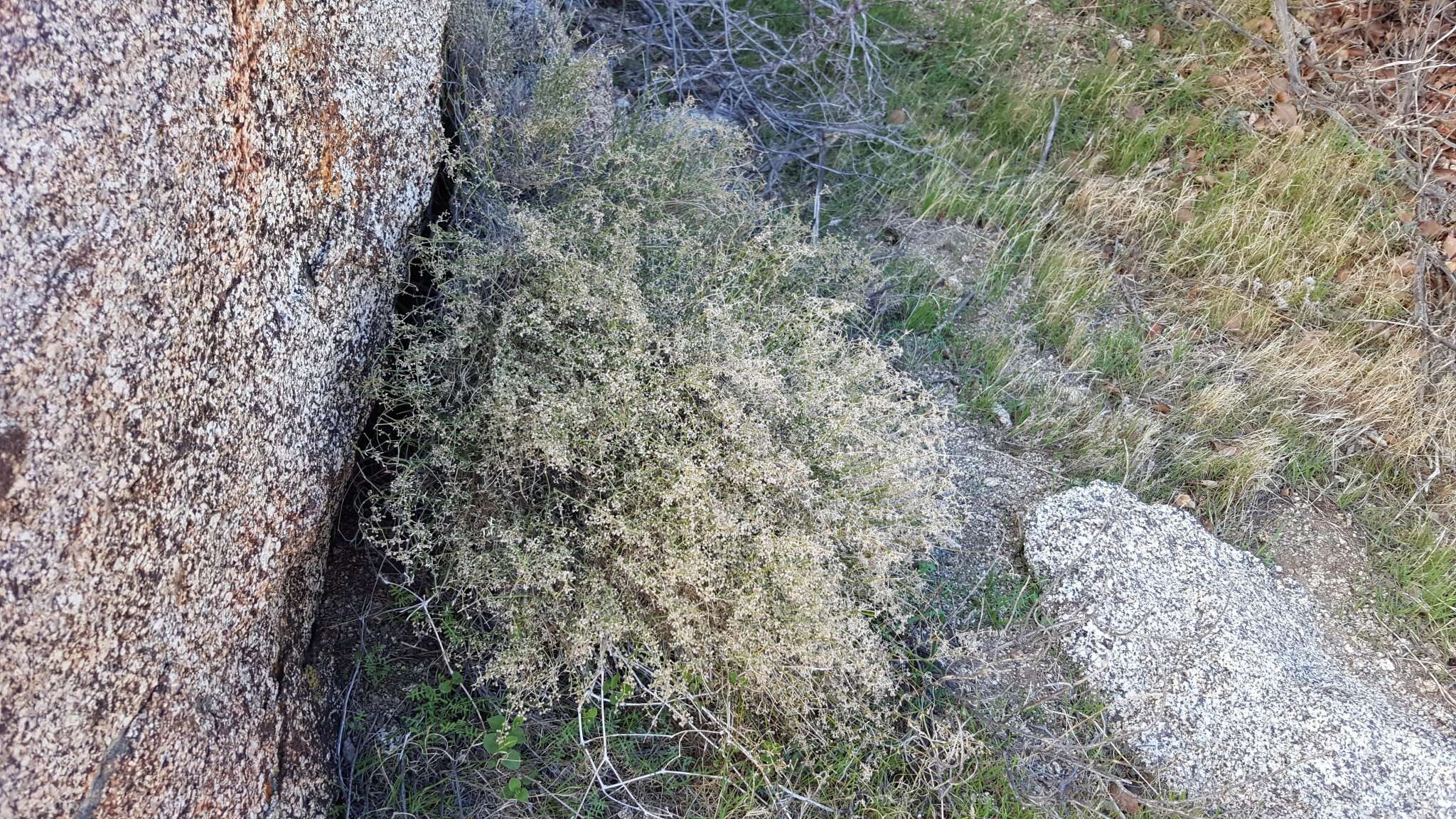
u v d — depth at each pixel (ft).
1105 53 16.16
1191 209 13.88
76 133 4.25
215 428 5.29
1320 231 13.42
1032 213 13.52
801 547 7.19
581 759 7.38
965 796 7.72
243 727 5.74
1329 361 12.04
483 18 9.55
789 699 7.48
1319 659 9.34
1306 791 8.24
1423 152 14.38
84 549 4.35
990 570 9.61
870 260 11.82
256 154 5.58
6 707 4.03
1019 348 12.00
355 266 6.94
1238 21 16.48
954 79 15.55
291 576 6.56
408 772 7.14
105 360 4.43
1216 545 9.90
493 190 8.93
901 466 8.48
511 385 7.32
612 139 10.33
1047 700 8.64
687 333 8.27
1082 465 10.80
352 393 7.09
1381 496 11.09
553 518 7.50
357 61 6.75
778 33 15.20
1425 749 8.52
